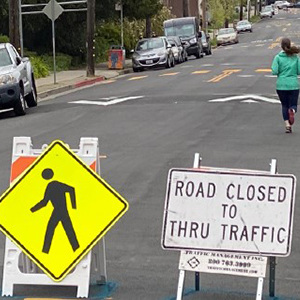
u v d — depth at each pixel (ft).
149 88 95.30
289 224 24.59
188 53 166.81
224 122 62.44
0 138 57.57
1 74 71.31
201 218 25.02
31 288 27.02
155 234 32.73
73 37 155.84
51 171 26.35
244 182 24.91
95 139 26.61
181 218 25.11
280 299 26.13
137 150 49.96
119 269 29.04
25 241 26.25
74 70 143.95
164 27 174.29
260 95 80.53
